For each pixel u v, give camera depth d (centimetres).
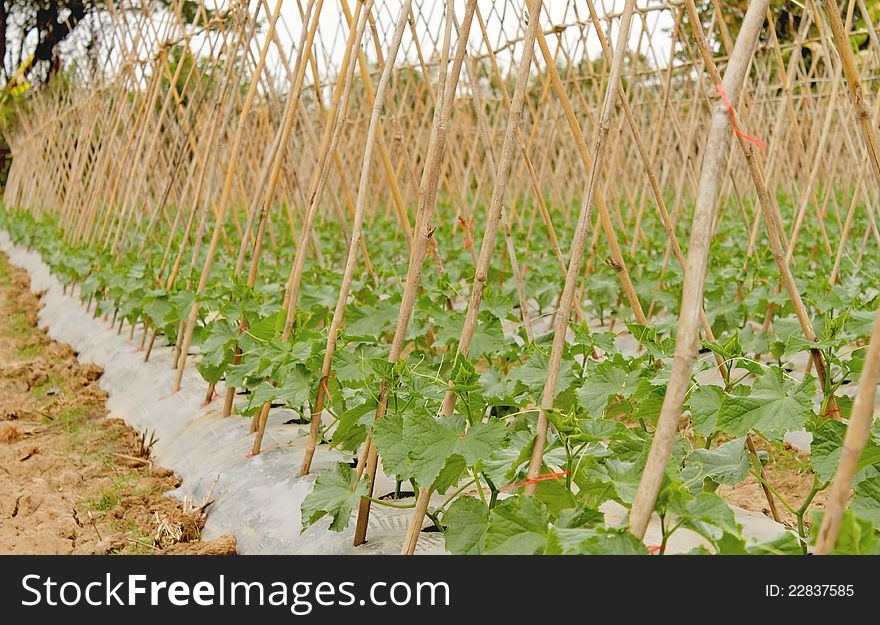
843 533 161
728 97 172
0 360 861
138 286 721
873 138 283
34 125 2019
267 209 492
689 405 286
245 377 430
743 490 431
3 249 2272
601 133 241
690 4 296
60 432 603
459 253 873
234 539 379
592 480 226
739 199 644
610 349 364
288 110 476
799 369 578
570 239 979
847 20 438
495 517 222
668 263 712
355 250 366
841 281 624
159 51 815
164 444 539
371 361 308
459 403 288
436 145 289
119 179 945
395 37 352
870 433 247
